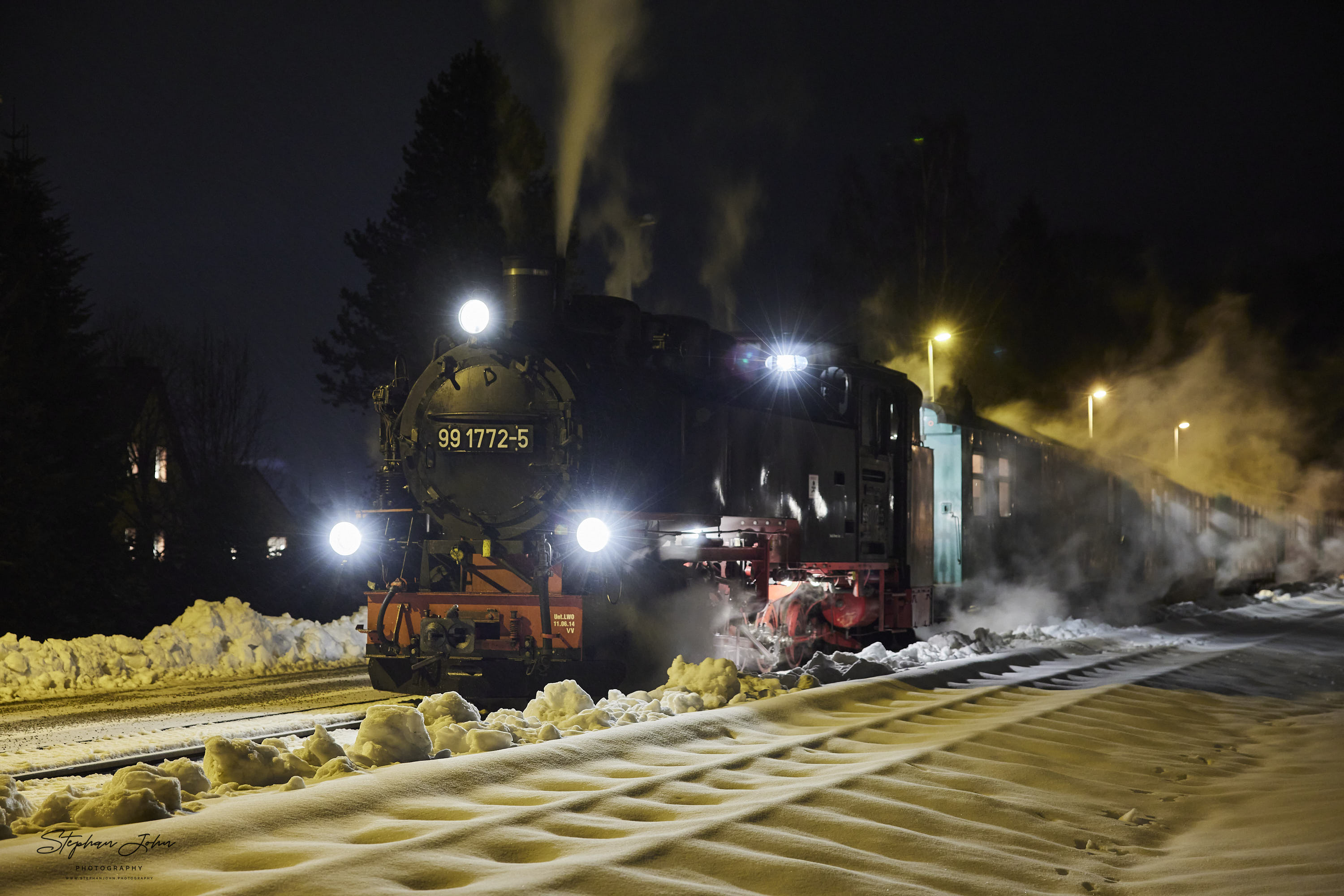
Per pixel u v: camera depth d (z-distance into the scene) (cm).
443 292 3041
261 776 568
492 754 605
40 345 2322
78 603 2236
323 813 492
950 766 690
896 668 1212
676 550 1053
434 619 995
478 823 489
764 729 795
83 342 2428
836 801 570
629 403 1095
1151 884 495
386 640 1023
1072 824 598
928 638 1656
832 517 1368
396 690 1033
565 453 1028
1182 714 1024
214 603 1531
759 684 960
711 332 1241
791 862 466
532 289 1098
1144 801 670
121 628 2325
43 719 977
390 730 629
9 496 2058
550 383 1040
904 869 484
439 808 524
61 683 1226
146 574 2641
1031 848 543
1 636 1268
